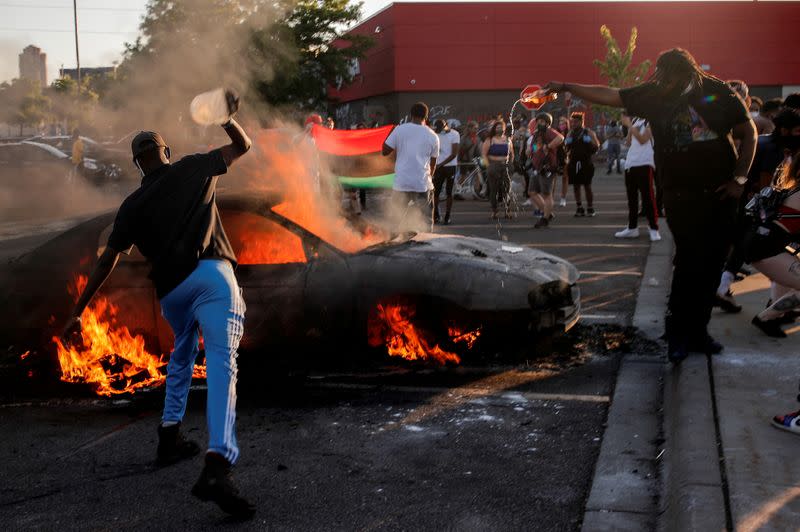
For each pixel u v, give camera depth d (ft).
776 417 13.33
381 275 17.51
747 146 16.56
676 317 17.74
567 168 51.70
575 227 42.32
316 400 16.80
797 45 124.98
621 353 19.60
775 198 16.28
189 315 12.69
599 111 117.80
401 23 125.80
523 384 17.52
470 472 13.14
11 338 18.17
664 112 16.97
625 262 31.58
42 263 18.31
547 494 12.28
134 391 17.71
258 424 15.52
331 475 13.12
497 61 126.11
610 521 11.32
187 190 12.26
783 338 19.02
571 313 19.22
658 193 44.19
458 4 124.98
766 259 16.30
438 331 17.97
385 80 131.34
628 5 125.18
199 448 14.20
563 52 126.00
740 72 126.11
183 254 12.05
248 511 11.51
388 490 12.51
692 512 10.50
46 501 12.41
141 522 11.65
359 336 17.69
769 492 10.94
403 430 15.06
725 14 125.18
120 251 12.53
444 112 127.44
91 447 14.62
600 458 13.55
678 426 13.75
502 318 17.53
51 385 18.16
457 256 18.22
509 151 46.83
